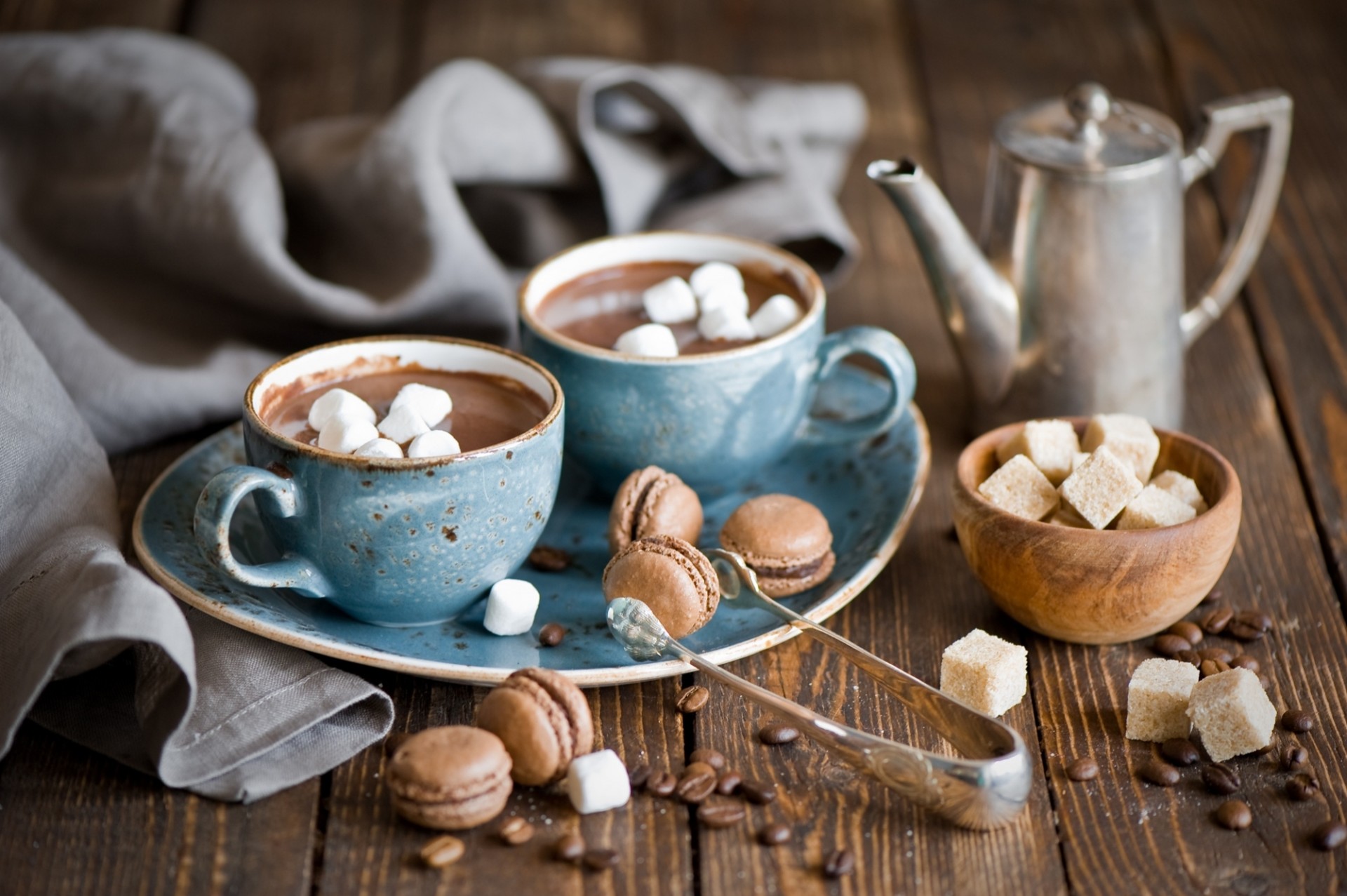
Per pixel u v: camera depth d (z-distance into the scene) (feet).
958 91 3.87
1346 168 3.58
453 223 2.99
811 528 2.61
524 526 2.53
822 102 3.49
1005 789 2.31
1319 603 2.66
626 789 2.37
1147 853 2.34
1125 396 2.85
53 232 3.03
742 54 3.97
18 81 3.05
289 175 3.09
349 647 2.46
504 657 2.52
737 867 2.33
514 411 2.59
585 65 3.28
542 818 2.37
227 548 2.42
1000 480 2.58
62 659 2.44
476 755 2.34
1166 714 2.45
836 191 3.59
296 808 2.39
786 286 2.84
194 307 3.01
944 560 2.73
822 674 2.54
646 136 3.30
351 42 3.92
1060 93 3.84
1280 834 2.36
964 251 2.79
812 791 2.40
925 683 2.50
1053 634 2.57
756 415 2.71
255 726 2.42
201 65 3.31
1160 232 2.79
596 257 2.87
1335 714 2.50
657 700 2.51
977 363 2.87
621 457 2.72
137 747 2.43
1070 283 2.79
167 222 2.95
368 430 2.50
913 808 2.39
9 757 2.44
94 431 2.84
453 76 3.12
